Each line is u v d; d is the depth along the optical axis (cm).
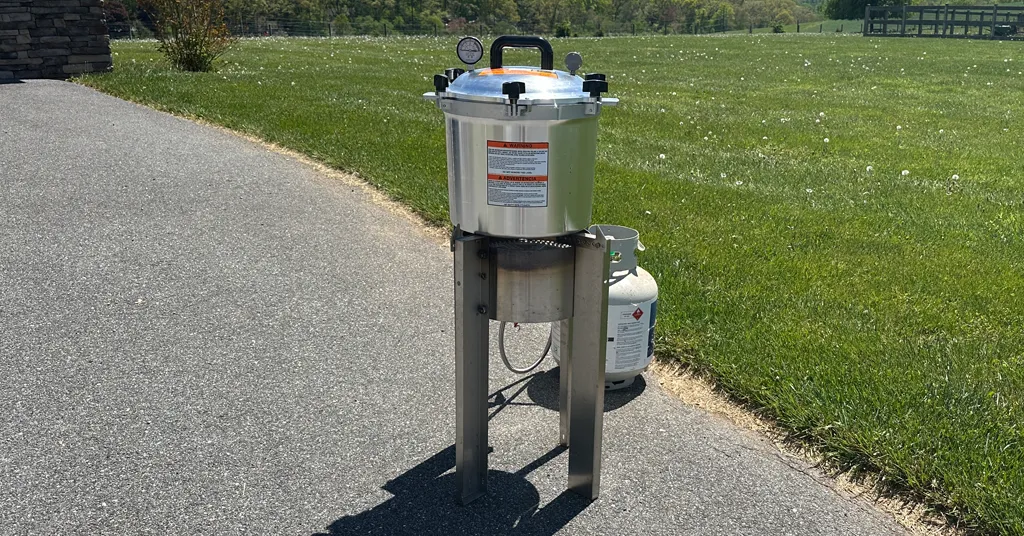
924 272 559
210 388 388
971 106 1515
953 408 363
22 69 1416
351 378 404
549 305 294
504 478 329
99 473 320
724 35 4816
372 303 496
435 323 470
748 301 490
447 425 365
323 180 762
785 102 1533
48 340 430
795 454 348
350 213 669
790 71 2184
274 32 5325
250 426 357
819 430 353
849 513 310
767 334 440
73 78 1384
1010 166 956
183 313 470
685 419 375
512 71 279
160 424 356
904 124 1282
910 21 4500
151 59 1950
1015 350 436
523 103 260
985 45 3416
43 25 1421
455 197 288
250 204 679
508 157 270
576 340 299
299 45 2895
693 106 1441
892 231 661
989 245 630
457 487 311
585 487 315
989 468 321
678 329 446
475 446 309
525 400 392
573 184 279
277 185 738
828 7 9319
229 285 513
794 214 700
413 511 306
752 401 384
